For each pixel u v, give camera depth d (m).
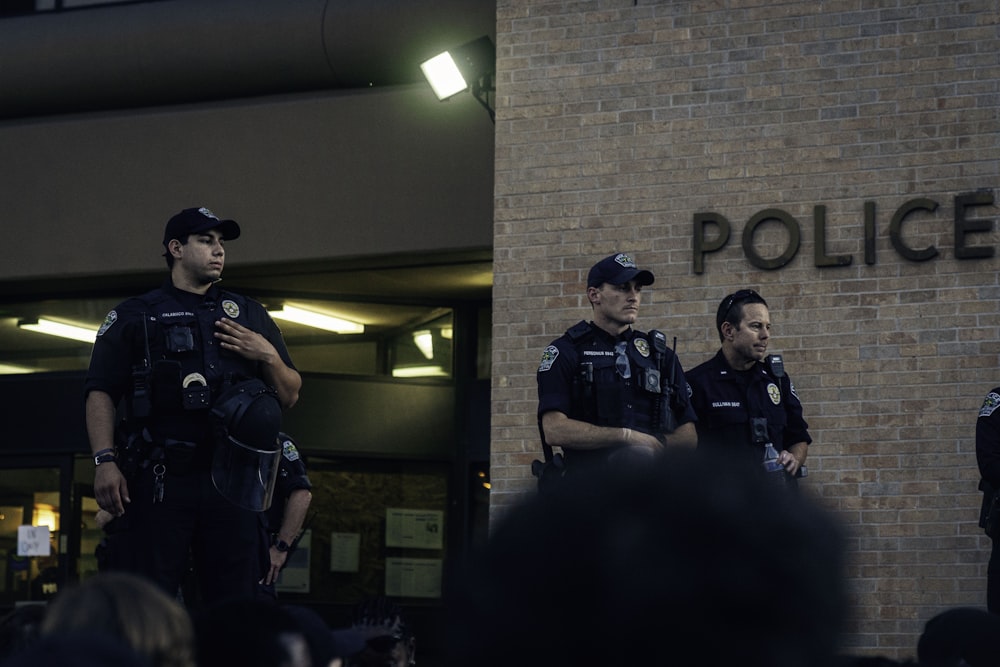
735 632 0.74
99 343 6.05
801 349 9.88
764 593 0.74
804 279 9.94
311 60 11.90
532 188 10.64
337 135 11.89
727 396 7.77
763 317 7.79
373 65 11.81
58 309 13.51
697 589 0.74
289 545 8.19
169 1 12.41
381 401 13.27
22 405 13.31
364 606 6.02
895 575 9.50
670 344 10.17
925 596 9.42
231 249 12.05
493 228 11.15
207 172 12.18
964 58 9.82
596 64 10.62
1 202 12.63
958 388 9.55
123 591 2.00
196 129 12.24
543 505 0.78
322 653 3.05
